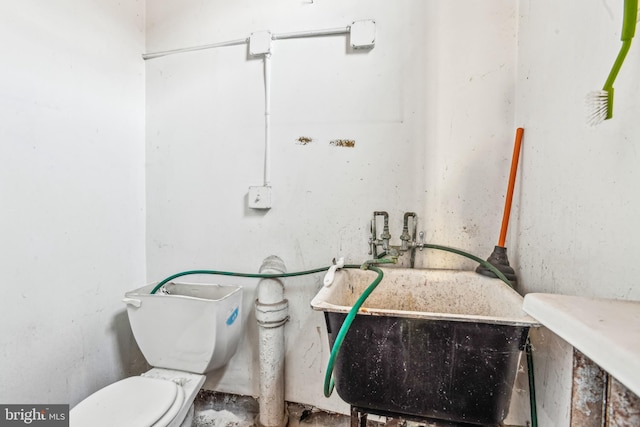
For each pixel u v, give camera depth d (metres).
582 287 0.77
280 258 1.46
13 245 1.05
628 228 0.62
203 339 1.26
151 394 1.08
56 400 1.18
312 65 1.41
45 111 1.15
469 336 0.78
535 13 1.06
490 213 1.25
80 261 1.28
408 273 1.24
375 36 1.33
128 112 1.52
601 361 0.36
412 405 0.84
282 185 1.46
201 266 1.58
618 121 0.65
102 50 1.38
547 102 0.96
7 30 1.03
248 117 1.49
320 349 1.43
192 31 1.55
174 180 1.60
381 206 1.36
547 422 0.90
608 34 0.69
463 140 1.27
